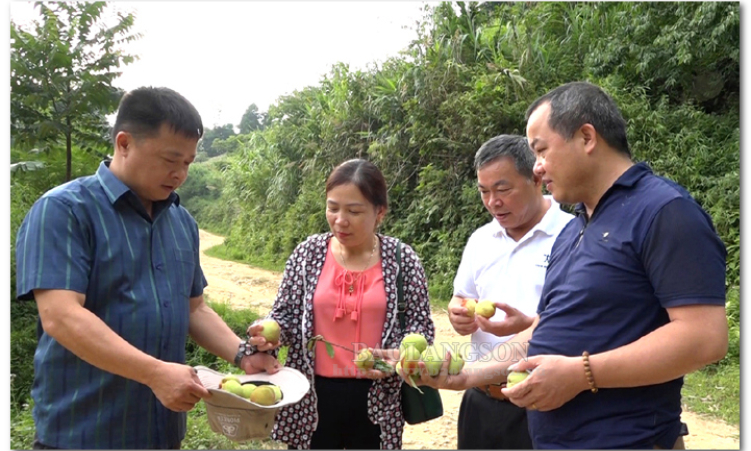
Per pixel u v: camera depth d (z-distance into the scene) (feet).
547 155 6.97
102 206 7.47
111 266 7.36
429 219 39.91
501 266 9.47
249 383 8.52
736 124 36.27
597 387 6.33
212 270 49.16
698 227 6.12
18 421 14.92
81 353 6.79
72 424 7.29
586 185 6.94
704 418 17.06
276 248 55.01
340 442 9.42
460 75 42.06
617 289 6.48
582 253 6.87
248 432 7.64
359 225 9.00
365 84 50.11
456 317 9.39
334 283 9.31
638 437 6.42
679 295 6.04
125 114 7.48
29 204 23.61
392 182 44.19
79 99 23.24
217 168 105.91
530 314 9.05
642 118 35.45
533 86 38.75
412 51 46.62
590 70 40.27
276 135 64.18
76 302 6.93
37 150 25.62
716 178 32.83
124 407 7.41
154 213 8.04
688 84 38.88
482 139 38.58
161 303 7.69
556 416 6.83
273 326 8.71
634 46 38.68
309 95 62.28
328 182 9.16
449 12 47.06
